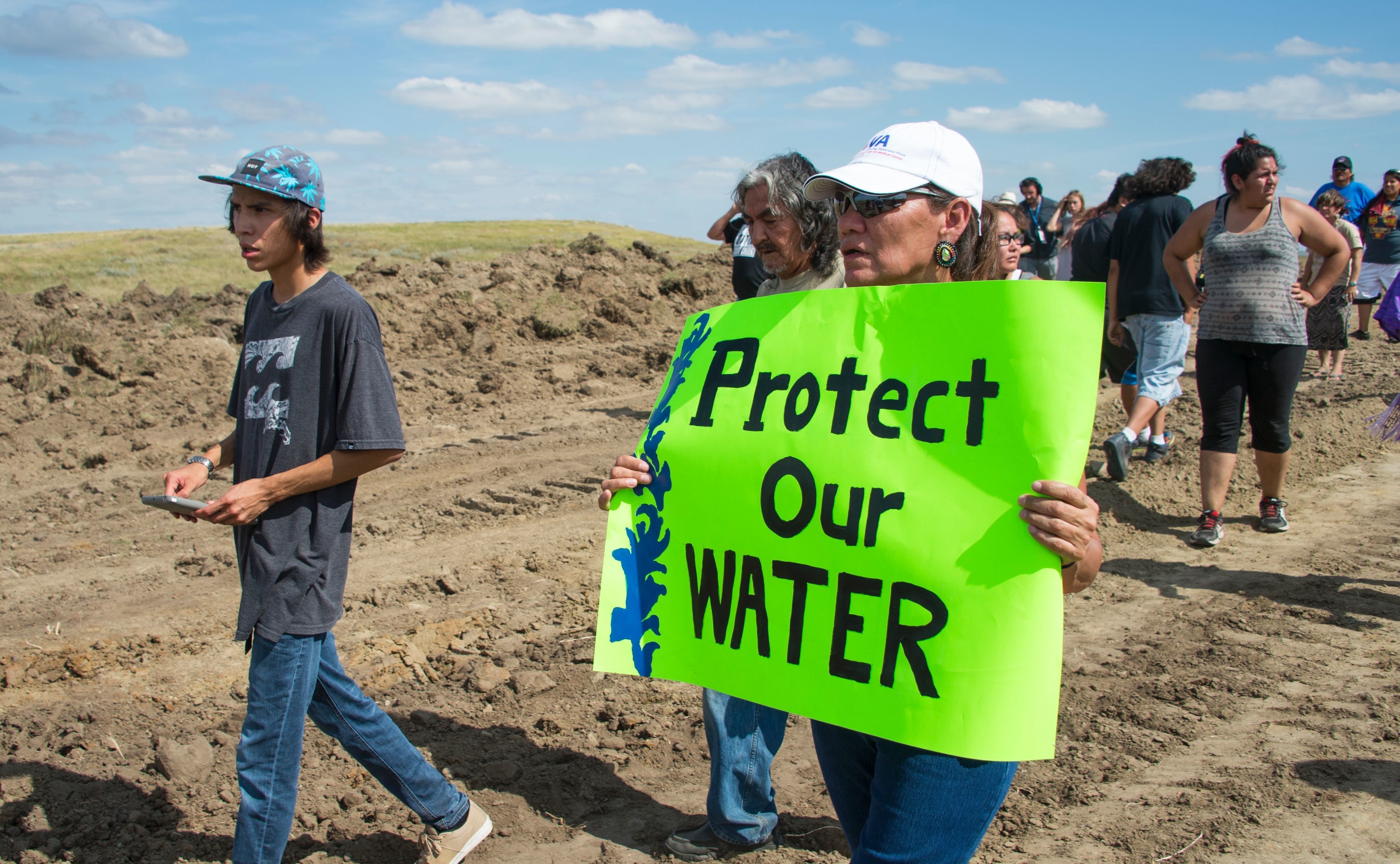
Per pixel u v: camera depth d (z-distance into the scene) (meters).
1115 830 3.06
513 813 3.24
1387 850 2.89
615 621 2.23
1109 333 7.02
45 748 3.57
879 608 1.86
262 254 2.54
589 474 7.54
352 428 2.50
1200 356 5.86
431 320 13.19
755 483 2.03
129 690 4.06
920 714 1.80
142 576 5.47
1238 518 6.41
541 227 62.09
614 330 14.30
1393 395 9.15
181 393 10.10
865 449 1.91
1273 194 5.54
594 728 3.82
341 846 3.04
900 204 1.93
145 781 3.37
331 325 2.52
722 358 2.18
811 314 2.06
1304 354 5.76
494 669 4.20
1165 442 7.45
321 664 2.65
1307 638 4.55
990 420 1.81
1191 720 3.79
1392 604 4.92
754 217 2.95
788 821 3.18
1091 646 4.55
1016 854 2.96
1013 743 1.73
